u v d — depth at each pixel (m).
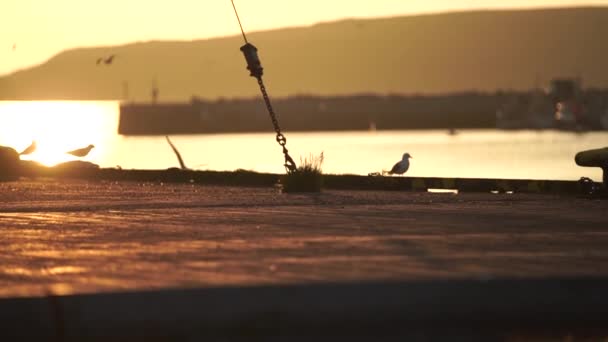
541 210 21.22
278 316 10.59
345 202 23.80
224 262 13.18
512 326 10.70
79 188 30.58
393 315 10.75
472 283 10.96
